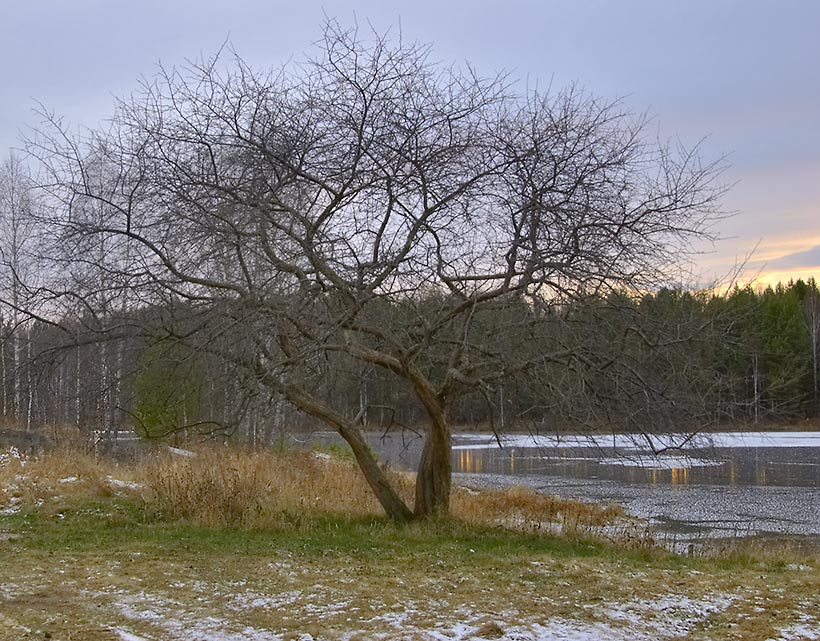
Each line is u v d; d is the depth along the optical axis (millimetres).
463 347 11367
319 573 8938
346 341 11109
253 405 10797
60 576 8500
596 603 7668
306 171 10953
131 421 17953
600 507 19781
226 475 14195
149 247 10719
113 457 19844
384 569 9266
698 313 10930
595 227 10406
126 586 8031
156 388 11320
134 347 11180
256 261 10516
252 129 10836
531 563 9852
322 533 11820
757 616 7301
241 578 8570
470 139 10969
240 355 10367
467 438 50188
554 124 10828
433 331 11398
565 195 10688
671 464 32438
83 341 11039
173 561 9484
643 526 17500
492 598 7789
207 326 10492
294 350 10758
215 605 7289
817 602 7910
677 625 6914
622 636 6512
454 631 6508
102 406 11883
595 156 10867
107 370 11445
